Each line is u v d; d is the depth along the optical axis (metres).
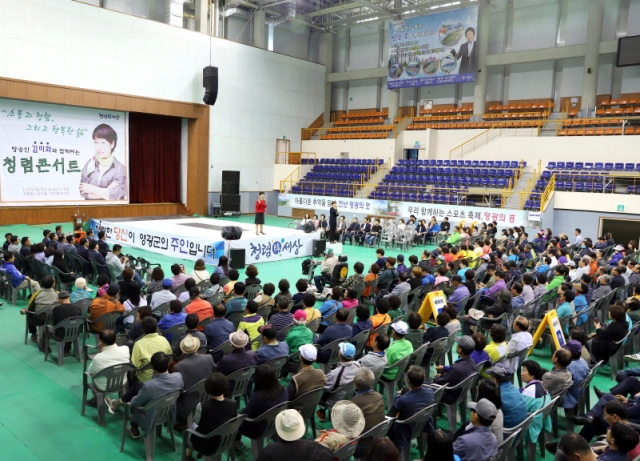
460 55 26.17
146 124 24.73
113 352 5.21
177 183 26.61
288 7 27.56
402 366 5.61
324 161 30.22
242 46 27.67
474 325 8.11
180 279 8.93
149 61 23.56
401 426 4.34
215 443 4.02
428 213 22.69
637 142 21.02
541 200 20.08
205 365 4.94
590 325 8.98
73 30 20.88
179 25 24.92
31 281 9.84
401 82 28.47
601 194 19.67
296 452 3.23
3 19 18.89
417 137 27.67
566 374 5.11
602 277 9.15
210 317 6.86
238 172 26.92
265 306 7.44
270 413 4.24
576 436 3.32
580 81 25.36
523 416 4.45
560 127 24.39
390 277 10.02
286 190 29.05
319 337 6.71
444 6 27.25
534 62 26.59
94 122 22.45
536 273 11.21
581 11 24.89
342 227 20.45
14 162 20.12
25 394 6.04
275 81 29.81
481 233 18.06
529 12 26.45
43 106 20.72
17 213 20.31
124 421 4.83
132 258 12.04
